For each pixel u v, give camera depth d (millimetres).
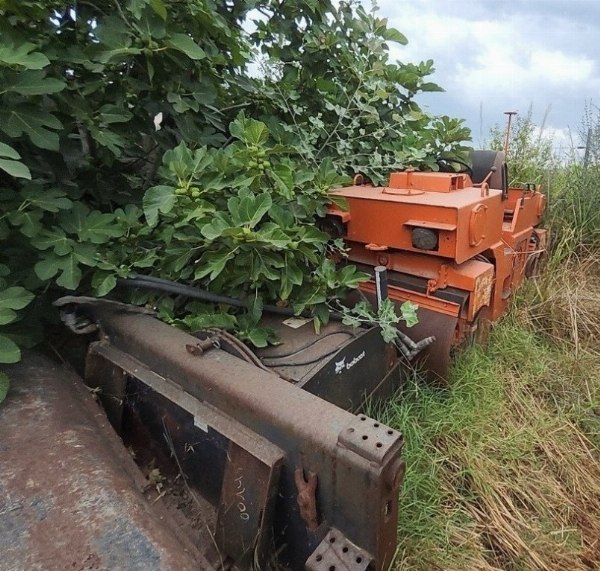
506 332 2959
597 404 2543
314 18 2908
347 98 3031
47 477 1229
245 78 2650
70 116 1997
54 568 1025
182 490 1667
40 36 1901
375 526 1154
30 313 1896
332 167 2252
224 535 1404
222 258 1747
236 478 1356
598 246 4145
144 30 1899
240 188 1856
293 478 1292
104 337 1869
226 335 1680
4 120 1654
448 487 1966
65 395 1605
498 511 1895
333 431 1204
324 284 2010
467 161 3324
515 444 2207
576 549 1795
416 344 2141
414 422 2123
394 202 2264
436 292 2279
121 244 1999
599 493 2051
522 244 3350
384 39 3262
